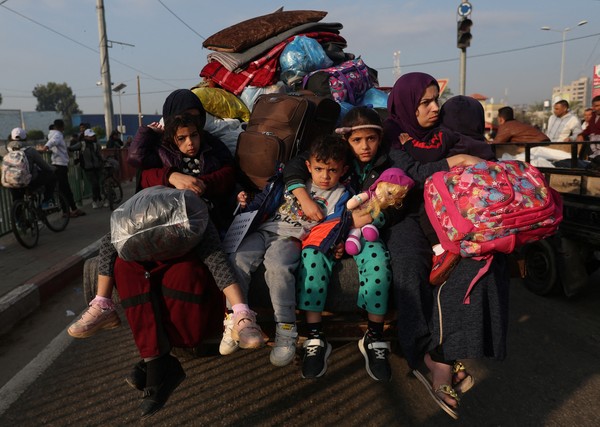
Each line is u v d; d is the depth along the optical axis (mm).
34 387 3225
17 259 6180
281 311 2367
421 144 2854
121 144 17578
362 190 2736
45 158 9281
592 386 3127
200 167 2852
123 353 3709
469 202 2143
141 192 2295
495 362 3477
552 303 4633
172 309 2197
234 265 2461
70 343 3920
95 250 6746
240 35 4723
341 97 4367
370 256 2453
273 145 3006
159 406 2150
